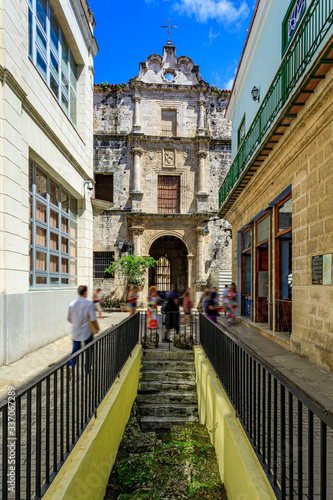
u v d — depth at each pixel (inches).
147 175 848.3
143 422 237.8
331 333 217.9
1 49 244.8
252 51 438.6
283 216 333.7
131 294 441.7
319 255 235.5
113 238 828.6
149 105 855.1
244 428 134.3
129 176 841.5
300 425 84.2
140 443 193.0
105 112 847.7
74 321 220.5
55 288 370.0
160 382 270.8
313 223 245.6
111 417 167.2
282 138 280.1
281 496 91.6
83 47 462.9
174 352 303.1
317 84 211.9
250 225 449.7
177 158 856.3
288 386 91.2
